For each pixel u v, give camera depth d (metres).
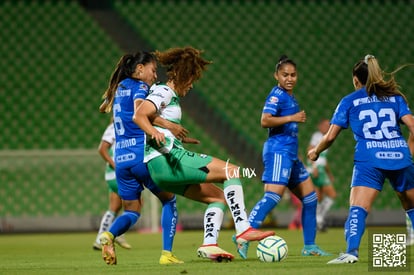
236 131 64.38
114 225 21.23
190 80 20.48
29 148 61.19
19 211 56.84
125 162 21.00
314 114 67.25
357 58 71.56
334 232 46.19
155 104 19.39
